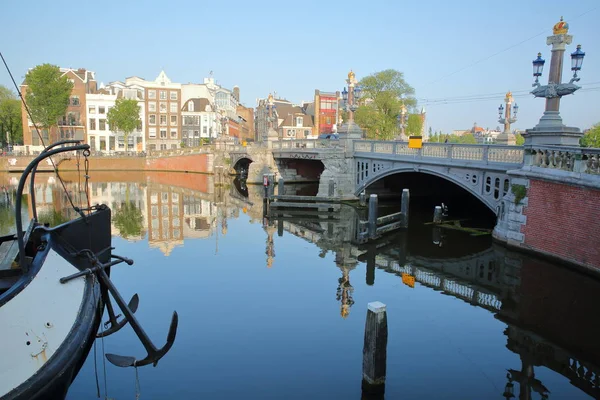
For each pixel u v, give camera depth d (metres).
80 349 6.44
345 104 31.55
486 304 12.33
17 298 6.27
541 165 15.22
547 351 9.62
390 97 53.50
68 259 7.65
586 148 13.19
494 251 16.83
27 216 26.80
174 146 76.56
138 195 37.25
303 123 85.75
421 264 16.44
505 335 10.36
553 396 7.94
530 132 15.67
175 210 29.95
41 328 6.30
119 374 8.52
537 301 12.37
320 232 22.59
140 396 7.82
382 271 15.55
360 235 19.41
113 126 66.00
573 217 13.73
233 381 8.31
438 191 34.22
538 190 15.20
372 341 7.68
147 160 61.66
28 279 6.59
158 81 77.56
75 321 6.80
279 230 23.14
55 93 57.56
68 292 7.13
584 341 10.07
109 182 47.47
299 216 26.95
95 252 9.20
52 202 32.75
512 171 16.30
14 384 5.61
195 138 78.12
